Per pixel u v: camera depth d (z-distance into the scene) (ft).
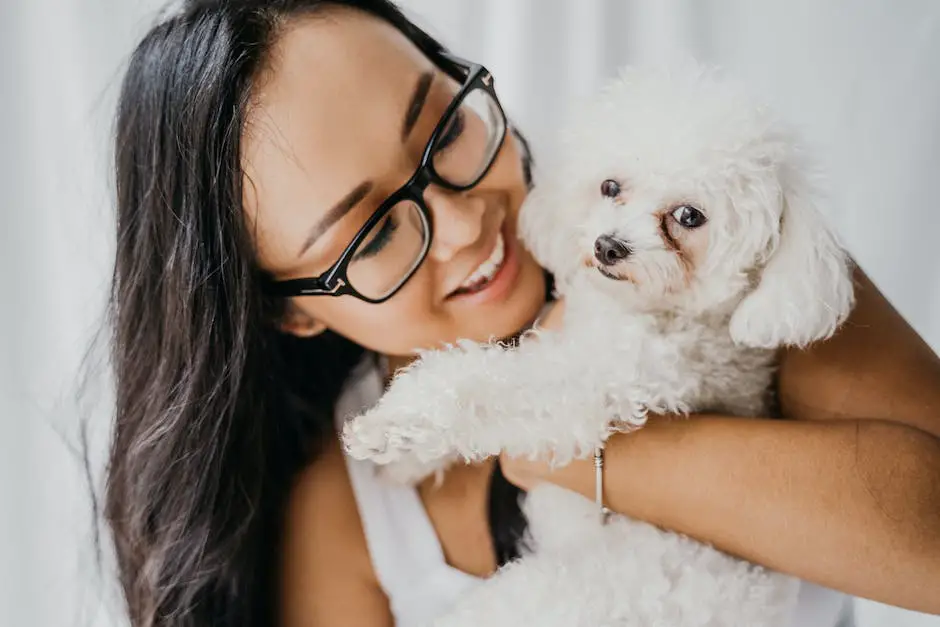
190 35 3.12
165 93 3.15
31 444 4.78
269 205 3.09
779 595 3.03
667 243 3.20
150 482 3.47
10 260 4.65
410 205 3.13
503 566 3.43
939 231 5.14
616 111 3.35
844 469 2.54
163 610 3.55
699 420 2.92
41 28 4.51
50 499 4.81
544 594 3.03
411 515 3.77
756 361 3.32
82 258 4.61
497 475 3.75
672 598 2.94
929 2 4.98
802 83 5.21
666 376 3.07
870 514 2.46
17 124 4.57
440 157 3.23
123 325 3.48
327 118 2.98
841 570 2.50
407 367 3.24
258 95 3.00
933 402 2.89
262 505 3.62
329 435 3.84
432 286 3.29
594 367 3.07
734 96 3.28
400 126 3.08
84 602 4.77
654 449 2.85
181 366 3.33
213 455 3.38
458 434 3.02
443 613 3.59
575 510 3.38
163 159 3.18
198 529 3.47
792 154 3.24
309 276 3.23
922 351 3.08
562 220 3.61
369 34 3.11
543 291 3.79
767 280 3.13
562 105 5.13
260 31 3.04
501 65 5.09
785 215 3.18
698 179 3.12
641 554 3.06
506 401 2.99
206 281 3.20
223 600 3.58
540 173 3.82
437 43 3.76
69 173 4.56
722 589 2.95
